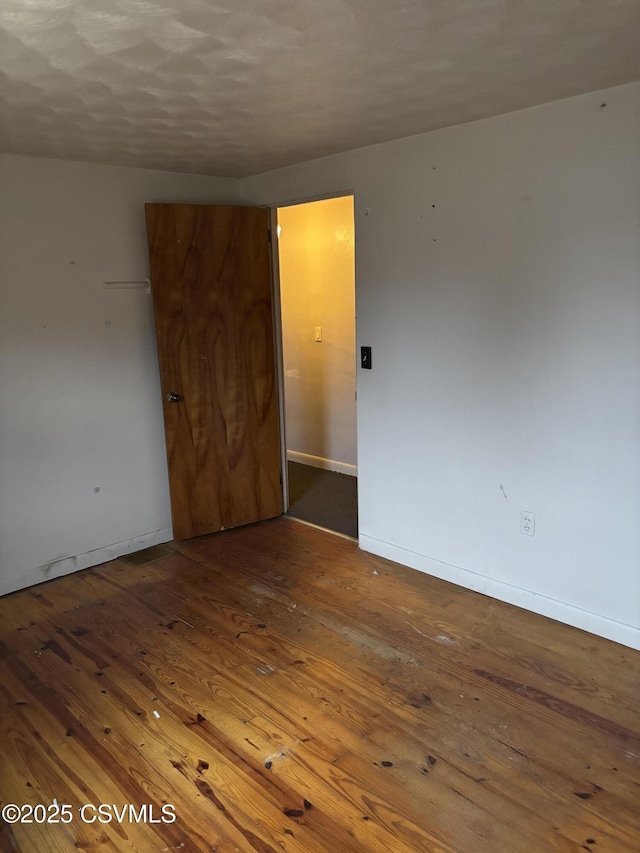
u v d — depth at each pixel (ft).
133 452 11.99
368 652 8.57
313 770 6.49
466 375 9.61
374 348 10.93
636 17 5.45
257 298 12.64
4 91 7.01
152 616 9.74
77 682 8.11
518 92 7.53
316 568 11.28
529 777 6.32
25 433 10.50
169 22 5.28
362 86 7.13
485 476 9.68
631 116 7.33
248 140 9.52
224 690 7.86
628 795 6.07
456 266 9.41
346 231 15.46
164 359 11.76
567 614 9.07
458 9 5.20
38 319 10.42
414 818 5.87
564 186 8.04
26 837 5.82
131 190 11.32
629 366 7.85
